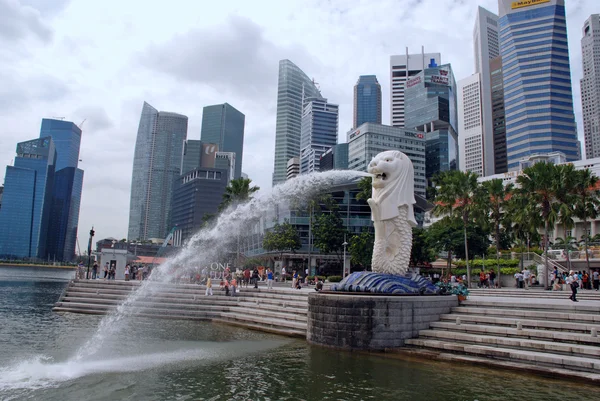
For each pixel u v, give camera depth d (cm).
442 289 1805
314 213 5475
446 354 1455
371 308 1602
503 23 17012
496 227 4638
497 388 1145
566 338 1345
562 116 15375
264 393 1108
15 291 4928
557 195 3719
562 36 15962
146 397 1068
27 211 18288
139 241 12888
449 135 16762
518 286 3759
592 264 4559
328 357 1496
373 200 1902
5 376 1225
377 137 12238
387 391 1126
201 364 1395
